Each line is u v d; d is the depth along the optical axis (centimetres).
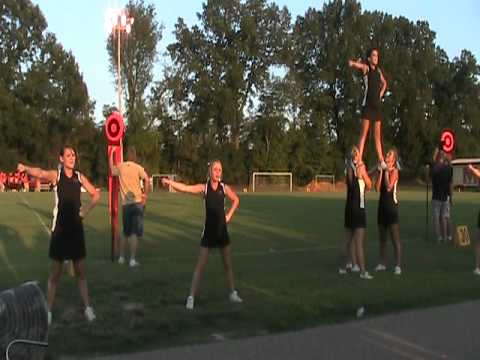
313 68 7969
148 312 823
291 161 7431
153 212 2616
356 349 682
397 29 8125
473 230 1914
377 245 1545
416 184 7781
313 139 7569
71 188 793
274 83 7412
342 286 1005
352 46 7688
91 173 7150
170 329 752
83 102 7175
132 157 1209
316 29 7888
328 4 7944
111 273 1100
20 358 453
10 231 1816
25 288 474
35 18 7100
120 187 1214
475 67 8144
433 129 7756
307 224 2078
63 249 781
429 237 1727
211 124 7356
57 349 670
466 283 1038
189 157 7262
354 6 7825
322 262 1265
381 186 1168
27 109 6812
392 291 965
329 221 2192
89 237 1692
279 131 7388
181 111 7400
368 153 4169
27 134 6838
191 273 1105
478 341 713
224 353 666
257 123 7450
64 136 7050
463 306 883
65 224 786
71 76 7162
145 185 1215
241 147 7456
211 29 7381
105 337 714
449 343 705
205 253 867
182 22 7475
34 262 1227
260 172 7281
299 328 771
